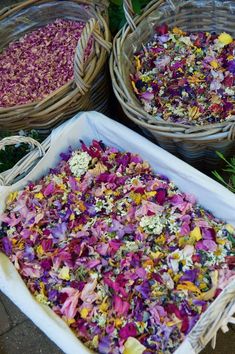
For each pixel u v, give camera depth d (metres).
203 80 1.00
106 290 0.80
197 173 0.86
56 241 0.86
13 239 0.88
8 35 1.19
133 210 0.87
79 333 0.78
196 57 1.04
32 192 0.92
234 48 1.05
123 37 1.00
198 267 0.80
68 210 0.90
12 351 1.01
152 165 0.93
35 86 1.09
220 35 1.07
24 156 0.98
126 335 0.75
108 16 1.10
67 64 1.11
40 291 0.82
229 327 0.97
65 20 1.20
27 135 1.03
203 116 0.95
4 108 0.95
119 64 0.96
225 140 0.88
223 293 0.69
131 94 0.95
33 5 1.16
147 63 1.05
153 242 0.84
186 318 0.75
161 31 1.08
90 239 0.85
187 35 1.10
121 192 0.90
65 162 0.96
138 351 0.73
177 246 0.83
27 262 0.85
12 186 0.92
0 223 0.91
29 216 0.89
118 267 0.82
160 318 0.76
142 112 0.89
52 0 1.16
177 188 0.92
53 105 0.96
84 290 0.79
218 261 0.81
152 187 0.90
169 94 0.99
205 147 0.95
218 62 1.03
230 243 0.84
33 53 1.16
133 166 0.93
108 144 0.98
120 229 0.85
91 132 0.98
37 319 0.77
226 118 0.94
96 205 0.89
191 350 0.69
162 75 1.02
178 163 0.88
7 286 0.81
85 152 0.94
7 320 1.05
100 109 1.16
